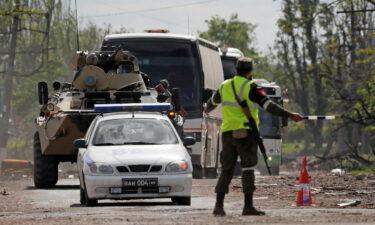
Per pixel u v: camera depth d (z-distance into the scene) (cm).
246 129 2933
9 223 2908
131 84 5956
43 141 5812
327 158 13388
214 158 7750
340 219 2812
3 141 17962
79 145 4119
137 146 4041
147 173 3856
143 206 3866
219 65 8181
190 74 7106
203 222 2731
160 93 6038
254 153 2964
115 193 3844
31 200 4553
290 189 5291
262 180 6619
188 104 7075
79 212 3444
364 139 19412
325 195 4712
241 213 3186
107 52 6191
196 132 7050
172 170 3875
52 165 5925
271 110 2920
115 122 4216
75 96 5878
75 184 6619
